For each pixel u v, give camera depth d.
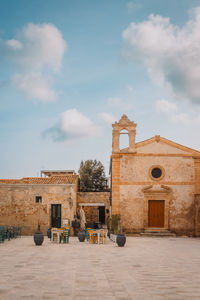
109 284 8.76
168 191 30.95
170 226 30.69
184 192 31.14
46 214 30.69
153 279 9.54
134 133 31.73
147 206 30.80
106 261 13.23
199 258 14.80
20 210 30.89
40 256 14.53
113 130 31.88
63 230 22.48
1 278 9.43
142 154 31.53
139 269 11.33
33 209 30.83
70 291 7.90
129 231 30.50
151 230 30.42
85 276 9.86
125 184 31.14
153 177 31.38
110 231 27.80
